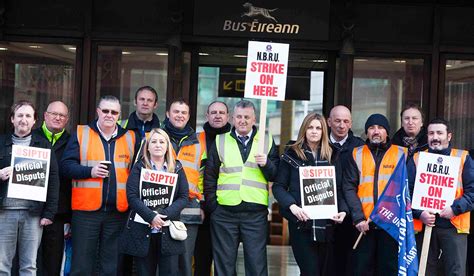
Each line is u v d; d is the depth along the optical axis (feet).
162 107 32.65
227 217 27.63
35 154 26.45
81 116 32.40
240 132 28.02
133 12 32.65
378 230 27.43
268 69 27.73
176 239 25.48
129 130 28.25
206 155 28.78
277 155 28.32
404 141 28.78
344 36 32.60
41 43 32.58
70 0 32.53
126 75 32.63
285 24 32.71
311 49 32.91
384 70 33.04
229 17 32.71
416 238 27.78
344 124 29.14
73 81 32.58
